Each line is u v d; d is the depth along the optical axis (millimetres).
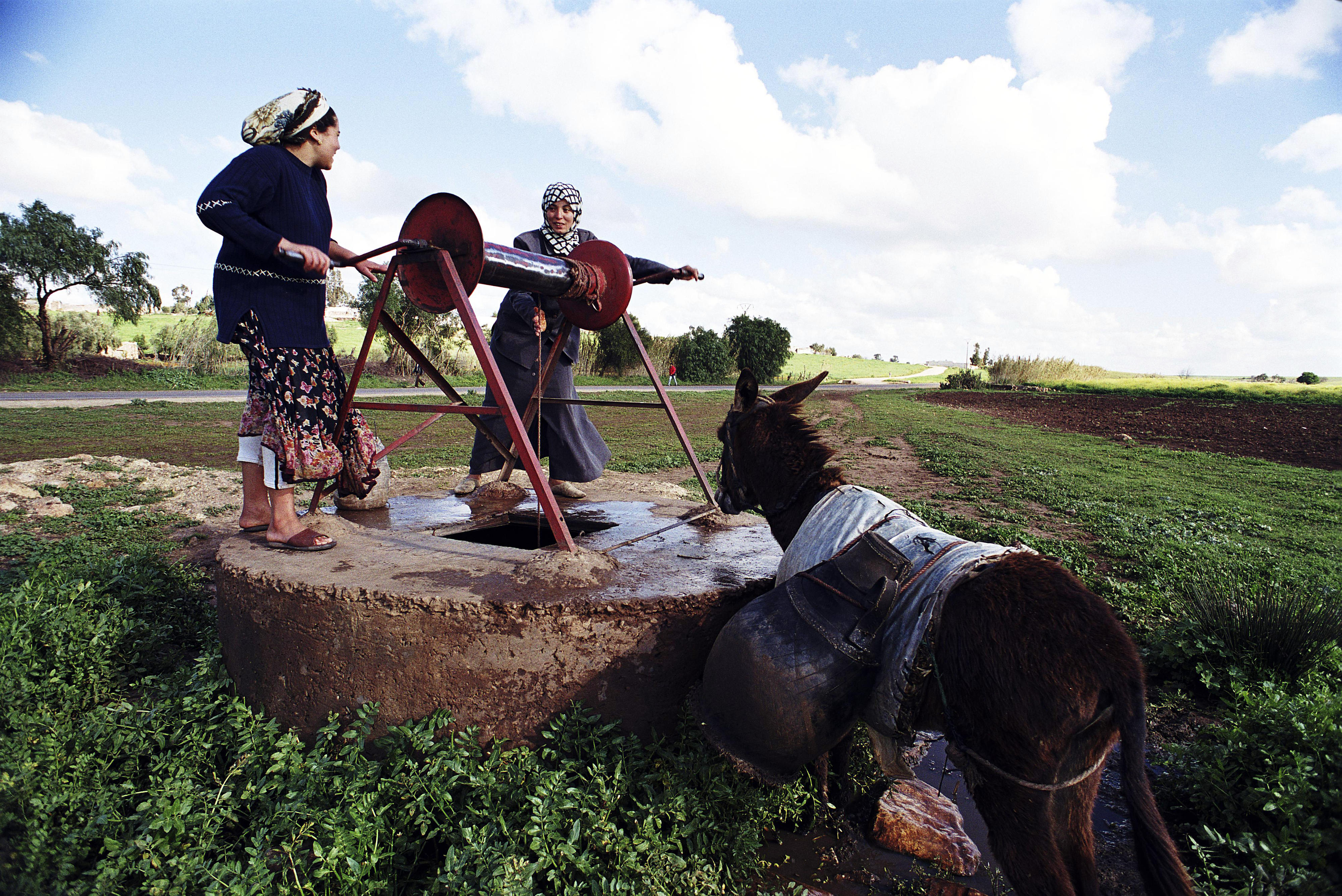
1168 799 3240
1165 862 1846
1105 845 3057
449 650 2865
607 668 2914
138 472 11055
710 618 3051
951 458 15625
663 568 3416
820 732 2402
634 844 2488
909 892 2719
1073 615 2010
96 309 48094
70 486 9836
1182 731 3889
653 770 2918
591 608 2854
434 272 3695
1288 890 2354
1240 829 2820
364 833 2420
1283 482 13633
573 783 2748
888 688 2244
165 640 4203
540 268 3709
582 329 4773
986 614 2047
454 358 43969
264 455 3381
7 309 35062
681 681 3039
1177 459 17188
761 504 3236
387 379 39562
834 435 20594
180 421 20109
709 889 2506
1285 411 31906
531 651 2861
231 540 3664
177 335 41969
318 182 3334
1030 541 7270
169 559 6410
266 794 2660
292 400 3246
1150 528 8883
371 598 2885
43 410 21812
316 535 3500
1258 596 4738
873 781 3371
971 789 2148
